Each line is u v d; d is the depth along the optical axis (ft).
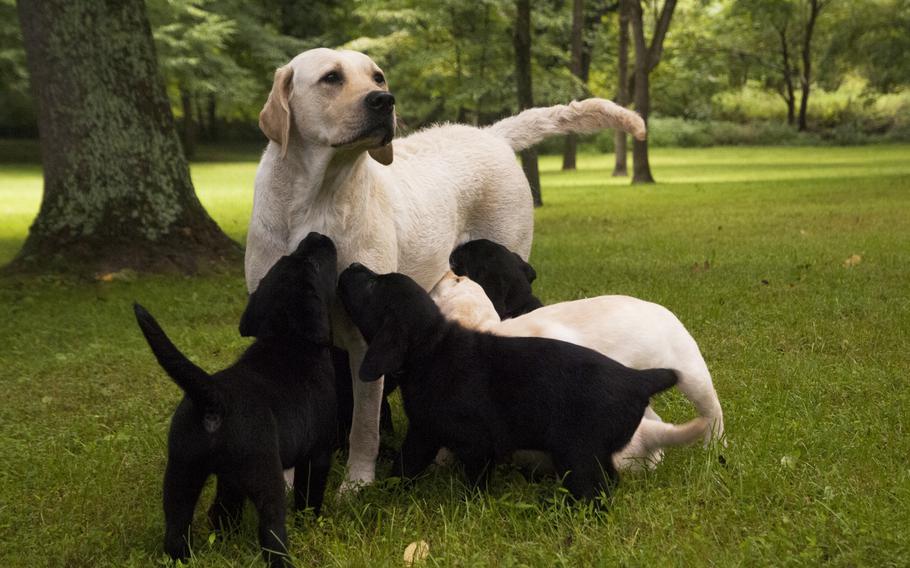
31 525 12.73
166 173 36.14
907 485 12.39
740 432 14.79
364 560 10.91
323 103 13.23
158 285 32.17
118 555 11.75
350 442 14.30
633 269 32.96
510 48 83.66
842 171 106.01
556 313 14.49
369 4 93.71
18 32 104.78
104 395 19.27
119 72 35.37
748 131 190.80
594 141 179.73
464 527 11.86
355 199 13.97
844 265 32.53
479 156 17.95
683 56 169.37
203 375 10.43
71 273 33.83
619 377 12.19
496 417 12.48
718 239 42.45
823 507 11.78
